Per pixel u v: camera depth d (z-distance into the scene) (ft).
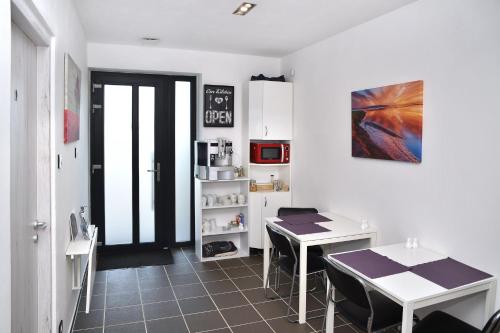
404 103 10.21
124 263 15.23
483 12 8.17
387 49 10.90
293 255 10.81
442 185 9.27
